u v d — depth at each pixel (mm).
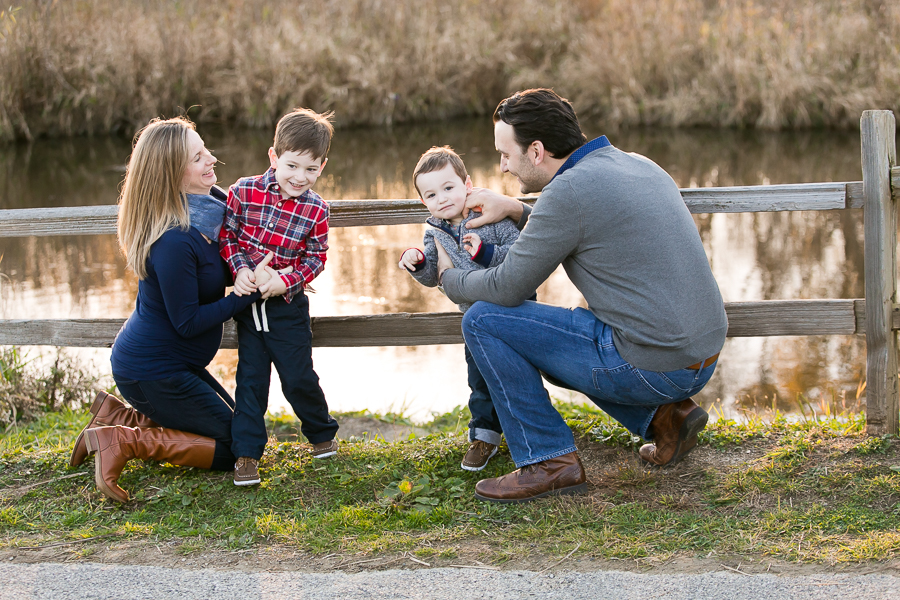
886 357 3217
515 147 2785
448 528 2773
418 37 13914
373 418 4379
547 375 2959
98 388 4934
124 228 2914
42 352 5340
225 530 2801
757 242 7023
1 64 11781
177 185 2865
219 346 3318
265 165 10078
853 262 6418
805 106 12047
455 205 2943
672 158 10344
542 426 2881
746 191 3291
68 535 2781
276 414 4500
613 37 13594
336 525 2811
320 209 3047
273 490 3080
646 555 2551
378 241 7477
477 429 3164
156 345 2975
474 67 13922
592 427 3510
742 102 12188
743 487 2949
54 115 12461
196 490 3072
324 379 5066
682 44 13188
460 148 11305
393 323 3490
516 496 2887
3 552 2676
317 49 13367
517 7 14984
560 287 6238
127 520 2902
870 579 2342
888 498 2820
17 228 3523
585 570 2479
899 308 3193
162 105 12898
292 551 2664
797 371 4949
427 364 5289
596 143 2775
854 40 12062
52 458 3369
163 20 13211
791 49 12070
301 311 3121
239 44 13406
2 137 11867
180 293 2869
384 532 2771
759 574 2408
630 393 2773
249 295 2971
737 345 5371
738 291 5922
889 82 11484
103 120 12609
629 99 12797
